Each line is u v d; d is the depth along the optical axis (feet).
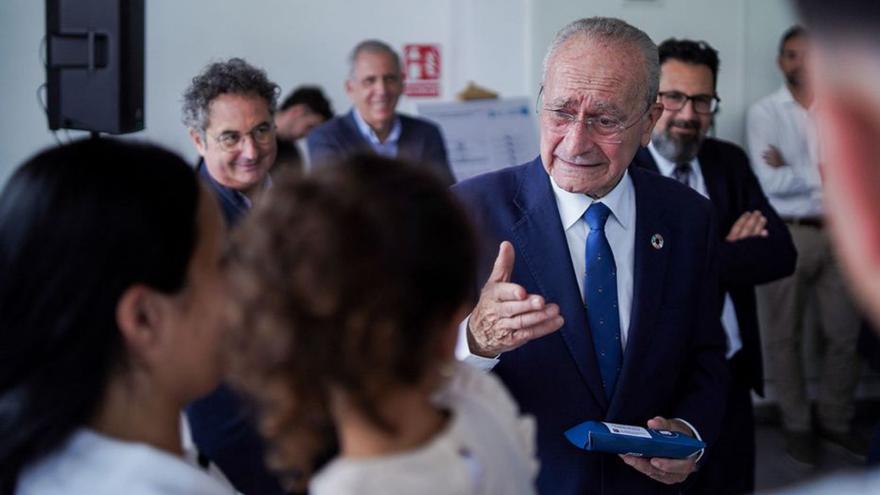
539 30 14.92
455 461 2.42
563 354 5.61
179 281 3.07
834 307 13.46
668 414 5.95
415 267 2.27
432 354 2.41
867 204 1.05
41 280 2.94
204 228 3.18
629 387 5.63
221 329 3.15
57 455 2.95
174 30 14.25
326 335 2.24
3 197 3.10
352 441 2.45
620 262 5.86
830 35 1.07
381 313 2.24
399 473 2.32
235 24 14.44
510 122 14.70
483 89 14.84
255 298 2.31
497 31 14.96
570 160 5.62
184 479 2.93
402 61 14.83
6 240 3.00
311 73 14.79
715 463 8.23
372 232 2.26
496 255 5.74
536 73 15.03
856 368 13.65
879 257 1.05
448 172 13.79
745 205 8.84
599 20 5.84
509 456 2.69
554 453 5.60
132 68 6.47
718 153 9.05
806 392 13.70
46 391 2.93
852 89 1.05
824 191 1.11
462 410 2.67
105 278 2.94
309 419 2.42
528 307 4.76
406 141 13.70
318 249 2.23
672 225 5.98
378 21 14.80
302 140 13.84
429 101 15.01
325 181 2.40
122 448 2.95
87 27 6.30
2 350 2.94
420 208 2.35
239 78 7.85
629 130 5.62
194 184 3.20
